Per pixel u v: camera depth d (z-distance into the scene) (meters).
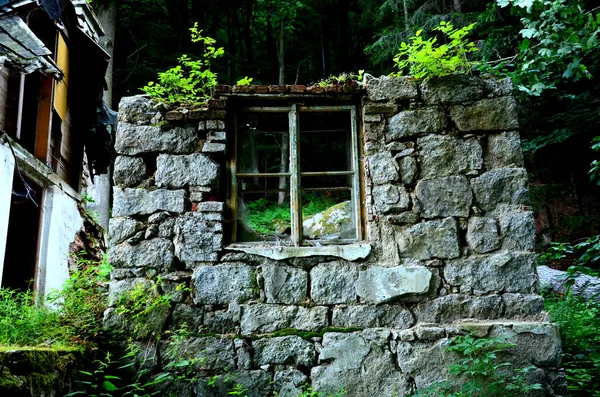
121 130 3.84
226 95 3.89
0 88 5.23
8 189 4.88
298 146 3.93
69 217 6.75
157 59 15.70
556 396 3.39
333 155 6.35
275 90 3.91
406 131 3.85
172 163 3.79
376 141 3.85
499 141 3.85
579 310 5.67
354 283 3.62
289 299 3.60
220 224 3.71
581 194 11.63
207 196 3.80
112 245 3.68
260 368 3.47
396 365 3.47
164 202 3.73
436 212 3.73
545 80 6.13
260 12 18.34
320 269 3.65
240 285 3.62
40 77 6.08
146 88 3.91
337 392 3.43
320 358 3.48
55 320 3.59
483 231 3.70
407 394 3.41
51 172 6.03
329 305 3.60
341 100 4.02
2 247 4.77
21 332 3.31
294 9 17.05
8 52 3.79
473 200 3.75
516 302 3.59
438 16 11.45
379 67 16.25
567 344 4.72
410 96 3.91
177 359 3.48
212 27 18.44
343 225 4.56
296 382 3.45
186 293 3.62
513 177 3.78
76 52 7.48
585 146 11.12
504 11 10.70
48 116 6.05
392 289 3.60
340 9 19.12
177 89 4.01
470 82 3.94
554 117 9.80
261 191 4.10
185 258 3.65
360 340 3.51
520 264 3.64
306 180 8.65
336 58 19.48
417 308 3.60
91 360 3.32
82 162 7.61
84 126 7.59
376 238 3.71
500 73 5.73
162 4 15.62
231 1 18.42
